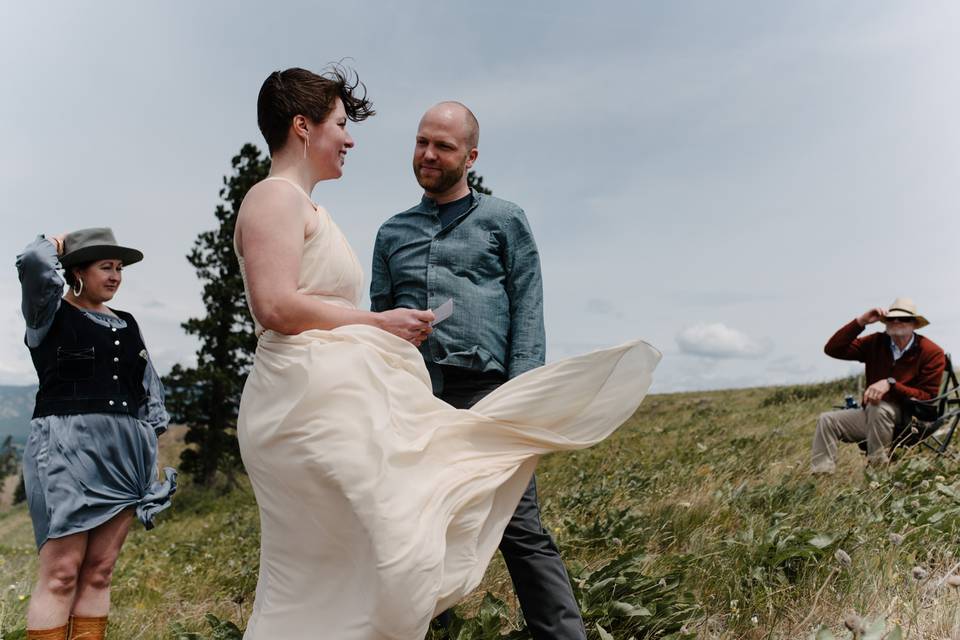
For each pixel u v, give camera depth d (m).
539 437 2.86
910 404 6.47
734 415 14.41
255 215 2.61
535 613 2.98
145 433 3.91
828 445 6.48
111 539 3.77
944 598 3.05
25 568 6.25
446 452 2.70
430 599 2.38
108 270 3.93
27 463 3.68
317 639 2.44
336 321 2.60
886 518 4.27
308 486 2.44
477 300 3.30
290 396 2.48
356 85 2.92
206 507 20.53
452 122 3.31
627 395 3.01
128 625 4.48
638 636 3.20
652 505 5.46
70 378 3.74
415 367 2.71
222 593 5.60
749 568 3.59
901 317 6.50
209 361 25.02
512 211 3.40
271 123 2.79
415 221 3.47
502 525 2.83
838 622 3.07
